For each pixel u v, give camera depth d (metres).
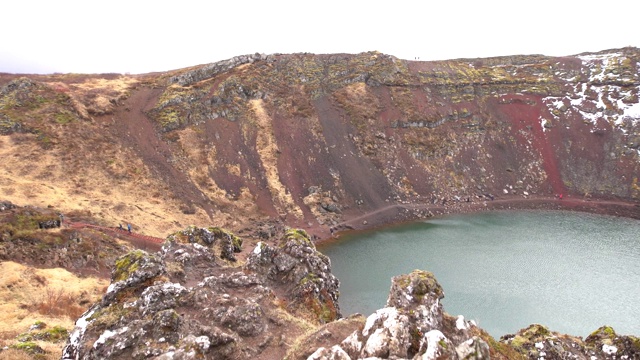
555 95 128.25
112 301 20.70
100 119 80.31
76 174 65.81
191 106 91.81
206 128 89.69
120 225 55.50
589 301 47.00
